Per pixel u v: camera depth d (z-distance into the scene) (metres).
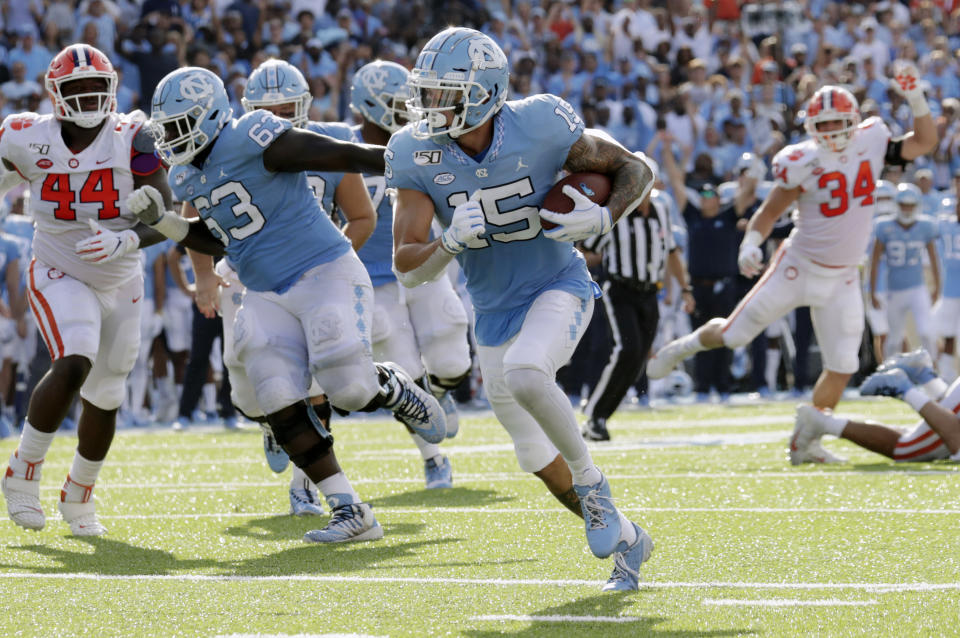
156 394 44.69
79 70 17.25
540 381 12.96
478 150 13.59
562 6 61.62
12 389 39.78
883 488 20.39
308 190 16.86
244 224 16.39
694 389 47.94
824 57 63.41
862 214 25.39
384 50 54.91
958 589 12.92
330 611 12.71
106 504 21.66
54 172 17.64
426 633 11.72
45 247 18.05
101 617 12.69
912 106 25.39
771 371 46.44
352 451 30.22
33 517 18.08
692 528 17.12
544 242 13.88
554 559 15.19
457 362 22.11
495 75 13.26
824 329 25.80
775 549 15.45
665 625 11.77
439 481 22.48
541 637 11.45
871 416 36.03
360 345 16.55
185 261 40.62
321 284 16.61
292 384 16.61
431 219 13.84
